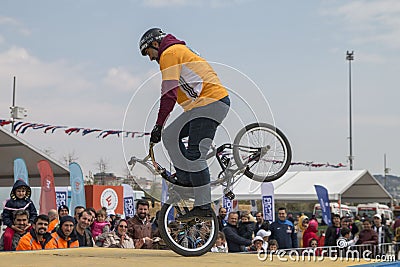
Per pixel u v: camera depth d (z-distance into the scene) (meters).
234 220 9.61
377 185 23.67
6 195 13.25
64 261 4.07
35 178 14.52
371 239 11.84
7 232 6.98
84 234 7.67
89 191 13.56
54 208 9.97
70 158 21.59
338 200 19.86
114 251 5.16
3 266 3.76
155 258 4.30
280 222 10.94
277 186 21.12
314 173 21.78
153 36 4.51
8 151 13.27
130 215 12.88
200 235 4.59
